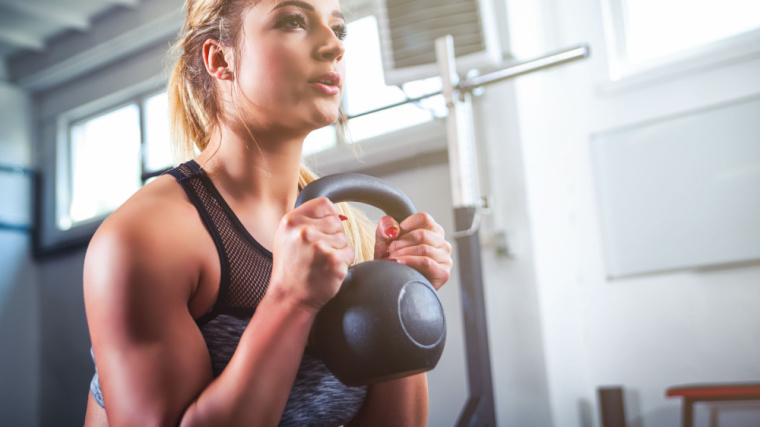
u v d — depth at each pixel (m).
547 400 2.69
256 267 0.66
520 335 2.79
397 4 2.67
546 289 2.84
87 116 4.79
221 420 0.53
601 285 3.03
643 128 2.98
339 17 0.70
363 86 3.28
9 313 4.54
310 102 0.67
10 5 4.17
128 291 0.56
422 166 3.11
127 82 4.46
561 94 3.21
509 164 2.89
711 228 2.78
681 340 2.82
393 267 0.63
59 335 4.55
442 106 2.89
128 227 0.58
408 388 0.79
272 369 0.54
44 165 4.87
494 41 2.61
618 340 2.96
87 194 4.72
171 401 0.54
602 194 3.06
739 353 2.70
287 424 0.68
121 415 0.54
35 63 4.82
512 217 2.86
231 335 0.64
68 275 4.57
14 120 4.89
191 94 0.78
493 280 2.87
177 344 0.56
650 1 3.08
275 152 0.71
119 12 4.35
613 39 3.14
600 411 2.82
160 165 4.26
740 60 2.79
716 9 2.93
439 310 0.62
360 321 0.58
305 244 0.53
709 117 2.82
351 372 0.59
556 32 3.28
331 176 0.67
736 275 2.73
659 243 2.90
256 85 0.67
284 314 0.55
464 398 2.88
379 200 0.70
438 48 2.24
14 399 4.46
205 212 0.65
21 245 4.71
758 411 2.60
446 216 3.03
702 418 2.69
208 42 0.71
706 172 2.81
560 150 3.19
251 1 0.67
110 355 0.56
